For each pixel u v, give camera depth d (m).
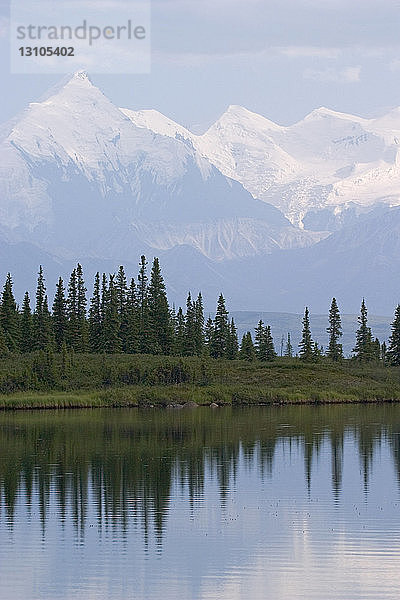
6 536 118.75
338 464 169.75
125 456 179.62
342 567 106.25
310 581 101.81
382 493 144.00
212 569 105.62
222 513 130.88
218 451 185.75
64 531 120.81
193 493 143.88
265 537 118.62
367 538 117.88
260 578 102.81
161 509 133.38
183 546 114.19
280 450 187.12
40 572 104.62
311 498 140.50
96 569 105.62
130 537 118.88
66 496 141.25
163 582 101.50
